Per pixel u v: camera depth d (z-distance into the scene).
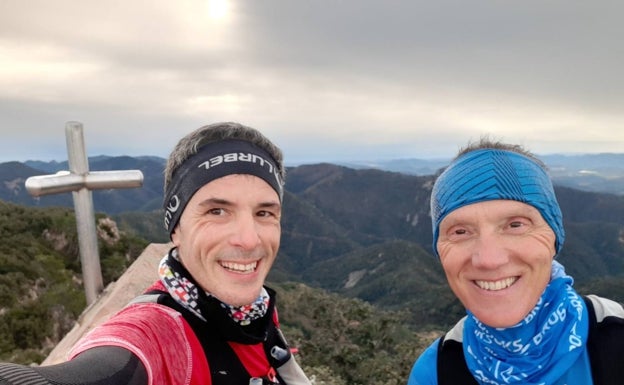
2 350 4.37
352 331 5.73
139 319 0.44
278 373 0.58
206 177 0.50
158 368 0.40
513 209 0.50
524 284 0.51
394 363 4.91
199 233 0.50
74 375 0.32
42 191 1.28
